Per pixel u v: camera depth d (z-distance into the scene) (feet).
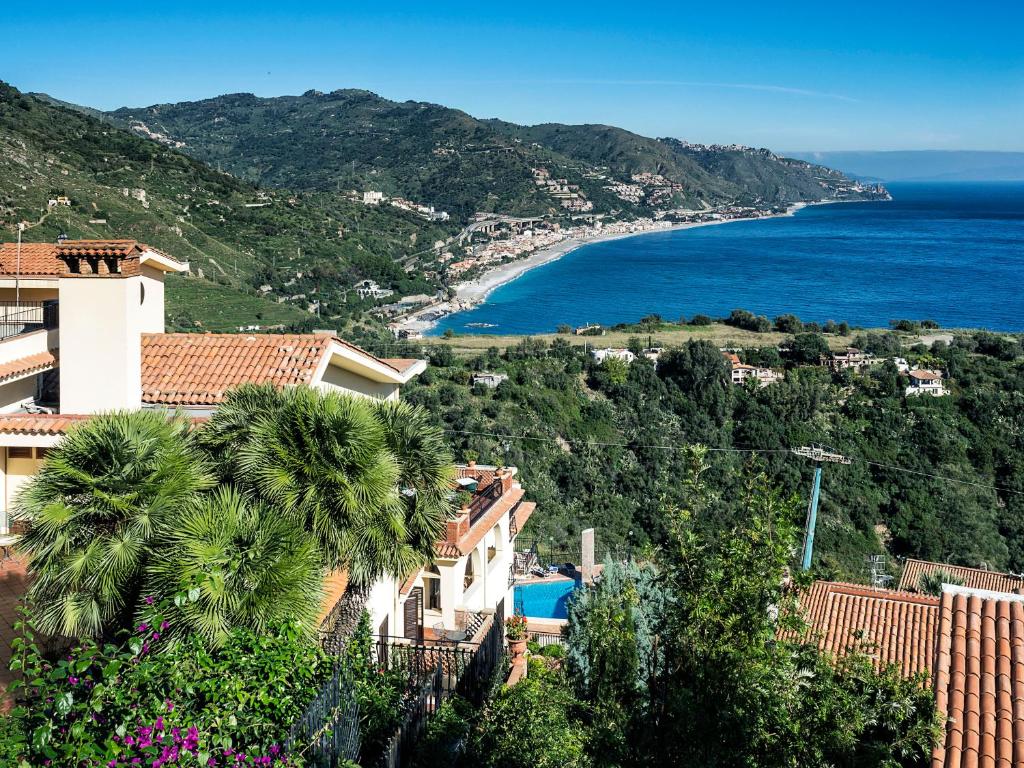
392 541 42.11
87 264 55.98
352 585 46.24
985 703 35.65
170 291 426.10
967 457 242.37
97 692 24.47
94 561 35.96
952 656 38.27
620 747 34.94
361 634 42.55
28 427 51.85
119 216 463.83
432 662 45.34
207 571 34.01
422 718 36.83
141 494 37.32
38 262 69.15
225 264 513.04
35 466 55.72
